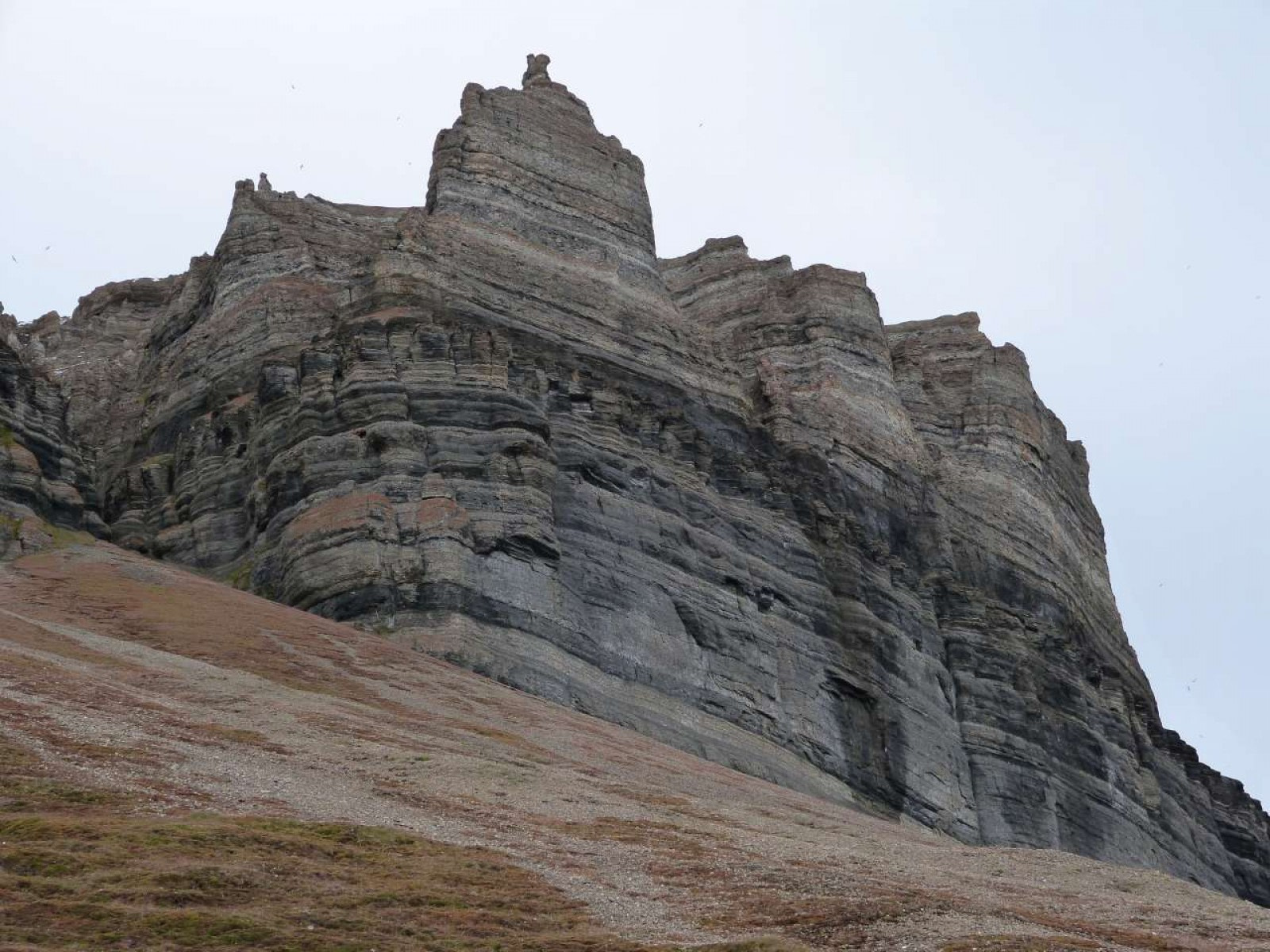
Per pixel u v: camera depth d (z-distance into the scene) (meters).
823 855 70.06
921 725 154.12
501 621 128.25
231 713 83.88
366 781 73.00
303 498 138.12
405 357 144.88
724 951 49.31
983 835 154.25
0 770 62.09
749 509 155.75
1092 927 58.88
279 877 53.34
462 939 49.38
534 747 95.75
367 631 124.69
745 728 138.88
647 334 166.62
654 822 73.44
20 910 47.25
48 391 156.50
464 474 137.12
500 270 161.88
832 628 153.62
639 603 138.62
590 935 50.91
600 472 145.50
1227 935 61.09
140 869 51.72
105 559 131.50
